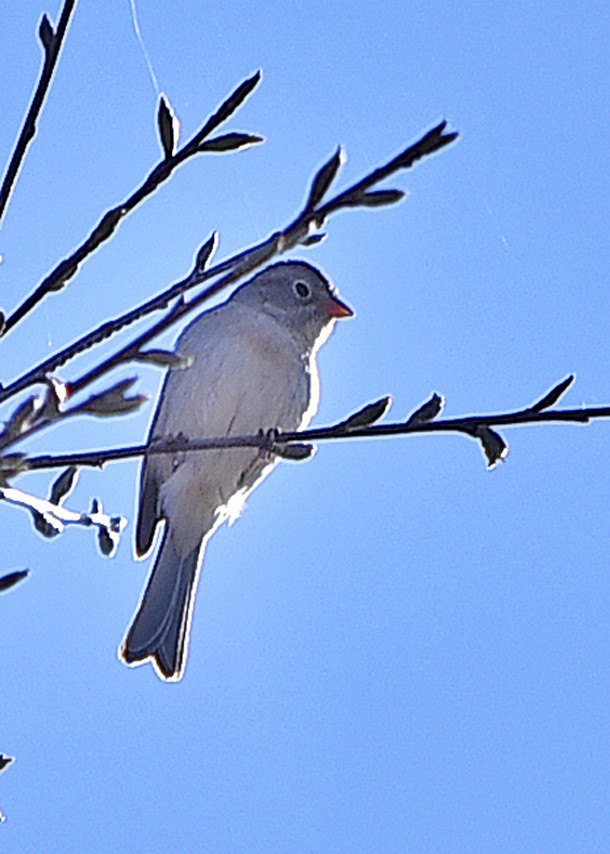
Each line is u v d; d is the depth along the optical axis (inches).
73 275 173.8
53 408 149.5
